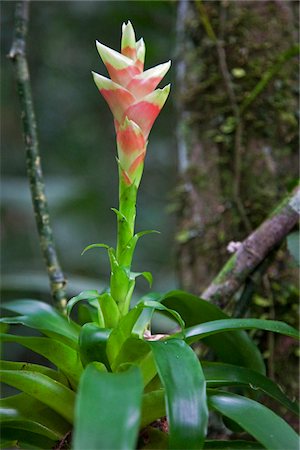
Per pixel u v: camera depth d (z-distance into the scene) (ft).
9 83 10.14
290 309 4.29
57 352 3.35
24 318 3.50
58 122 10.18
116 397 2.81
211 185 4.56
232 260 3.97
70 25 9.27
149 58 7.64
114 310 3.30
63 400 3.32
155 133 10.09
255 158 4.45
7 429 3.42
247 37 4.52
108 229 10.14
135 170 3.27
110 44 9.37
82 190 9.36
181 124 4.71
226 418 3.60
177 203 4.72
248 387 3.68
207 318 3.79
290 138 4.45
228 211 4.48
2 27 9.71
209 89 4.59
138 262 10.36
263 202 4.41
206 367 3.53
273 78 4.48
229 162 4.51
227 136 4.51
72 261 9.67
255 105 4.48
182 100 4.70
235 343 3.81
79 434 2.72
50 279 4.04
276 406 4.20
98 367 3.15
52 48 9.61
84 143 10.30
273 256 4.02
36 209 4.07
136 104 3.24
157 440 3.33
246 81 4.50
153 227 10.57
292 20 4.52
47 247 4.05
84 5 9.03
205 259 4.54
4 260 9.82
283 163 4.44
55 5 9.17
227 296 3.94
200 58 4.63
